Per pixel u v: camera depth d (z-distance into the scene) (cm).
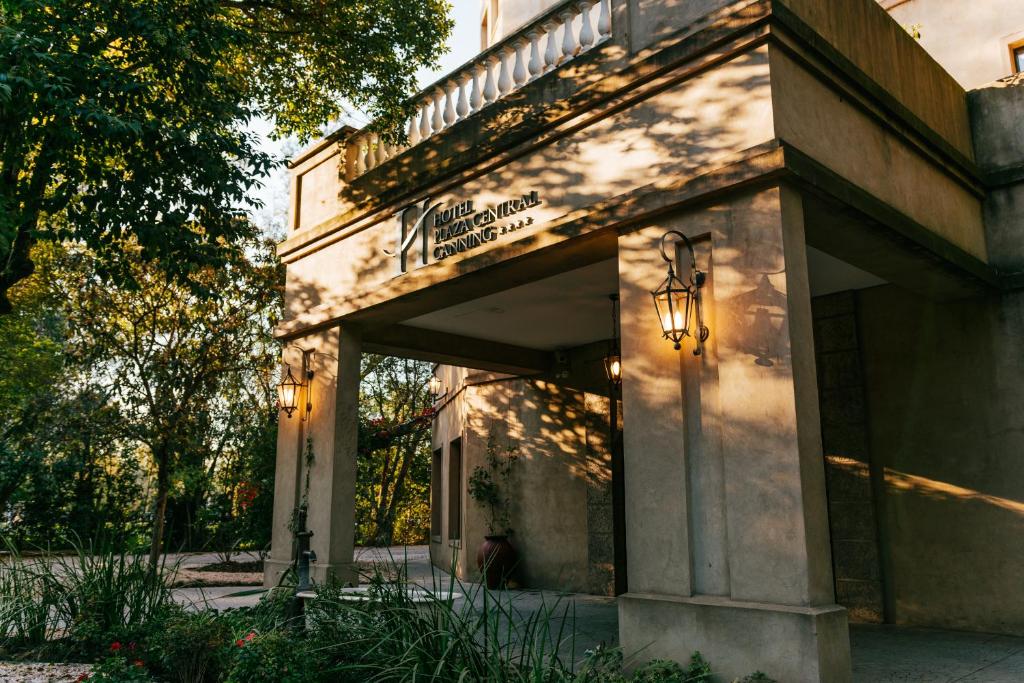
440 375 1588
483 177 747
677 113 570
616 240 624
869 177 585
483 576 440
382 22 955
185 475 1281
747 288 504
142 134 728
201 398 1266
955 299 755
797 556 454
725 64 541
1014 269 723
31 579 631
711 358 524
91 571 629
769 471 474
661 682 461
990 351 729
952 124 738
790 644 441
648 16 605
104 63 707
